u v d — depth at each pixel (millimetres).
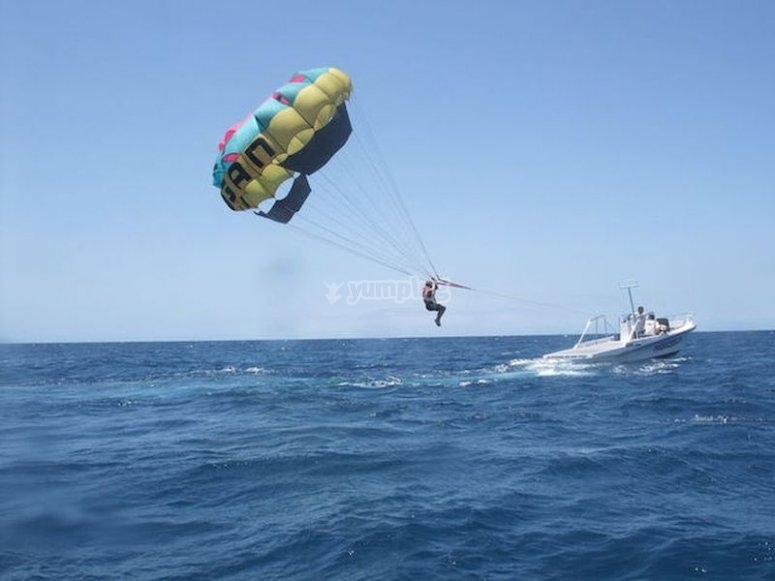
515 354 58938
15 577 7684
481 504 10219
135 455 14523
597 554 8297
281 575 7691
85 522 9703
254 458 13688
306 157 16797
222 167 16844
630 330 34594
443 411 20719
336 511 9875
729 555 8234
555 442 15375
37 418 20953
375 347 93062
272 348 96938
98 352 85500
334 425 18016
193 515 9984
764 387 25281
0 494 11258
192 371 39844
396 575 7613
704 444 14555
